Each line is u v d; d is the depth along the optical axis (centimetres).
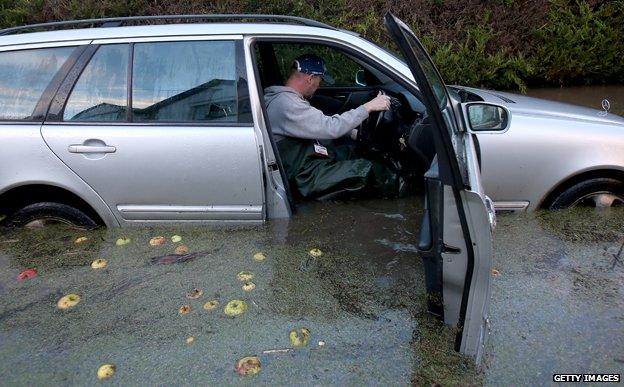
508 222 342
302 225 347
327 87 462
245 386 235
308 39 340
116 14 647
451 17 693
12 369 250
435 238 245
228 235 345
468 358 242
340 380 236
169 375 242
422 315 271
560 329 260
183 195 338
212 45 335
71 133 331
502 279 297
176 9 648
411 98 390
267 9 654
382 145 385
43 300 297
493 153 327
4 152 332
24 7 648
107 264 324
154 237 346
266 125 337
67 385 239
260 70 443
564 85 737
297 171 363
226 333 266
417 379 235
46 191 348
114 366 248
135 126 331
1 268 327
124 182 335
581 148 330
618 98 678
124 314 283
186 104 334
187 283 304
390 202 366
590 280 294
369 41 351
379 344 255
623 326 260
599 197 346
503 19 693
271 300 288
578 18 698
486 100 360
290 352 253
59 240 350
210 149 328
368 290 292
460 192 222
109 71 337
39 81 338
